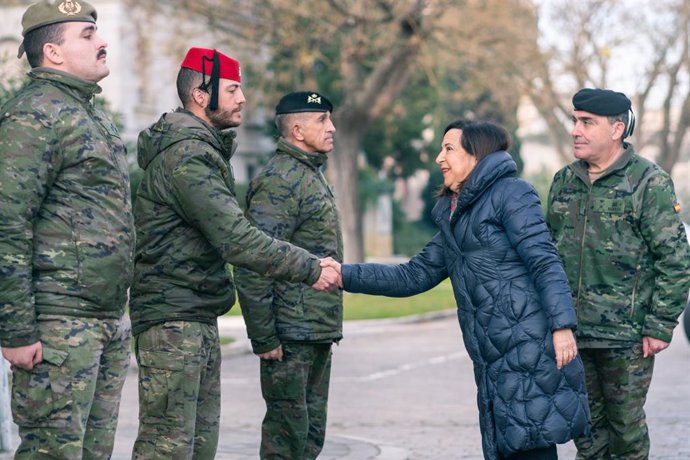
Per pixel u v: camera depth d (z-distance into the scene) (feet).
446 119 161.68
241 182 156.87
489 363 18.81
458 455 29.76
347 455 28.63
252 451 29.07
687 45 149.48
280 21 92.27
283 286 21.88
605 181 21.85
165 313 19.17
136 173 62.44
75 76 17.07
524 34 105.60
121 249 17.22
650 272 21.79
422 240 206.49
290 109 21.99
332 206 22.43
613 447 22.33
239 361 55.57
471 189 18.86
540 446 18.57
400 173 189.16
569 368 18.72
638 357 21.81
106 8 123.44
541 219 18.79
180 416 19.24
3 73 45.60
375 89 101.14
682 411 36.45
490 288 18.81
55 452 16.76
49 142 16.52
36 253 16.69
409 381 46.26
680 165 214.07
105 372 17.66
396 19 94.32
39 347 16.51
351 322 75.41
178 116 19.20
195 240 19.20
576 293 22.02
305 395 22.29
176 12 95.50
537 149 287.07
